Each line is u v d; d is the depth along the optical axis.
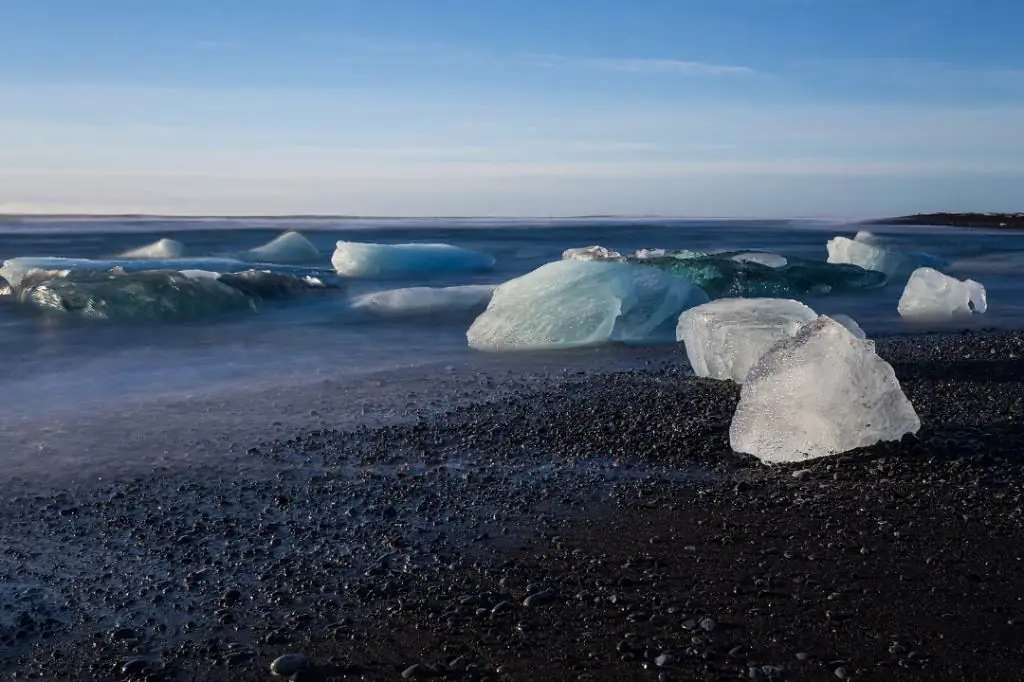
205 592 2.94
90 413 5.41
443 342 8.32
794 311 6.42
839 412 4.19
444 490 3.94
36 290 9.92
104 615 2.79
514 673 2.41
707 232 33.56
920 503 3.58
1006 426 4.61
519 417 5.20
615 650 2.51
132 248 21.61
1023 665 2.38
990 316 10.09
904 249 19.86
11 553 3.27
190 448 4.62
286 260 19.78
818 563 3.05
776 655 2.46
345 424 5.10
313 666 2.46
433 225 43.81
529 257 19.89
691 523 3.47
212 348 7.93
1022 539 3.21
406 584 2.97
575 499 3.79
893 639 2.53
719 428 4.80
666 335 8.41
